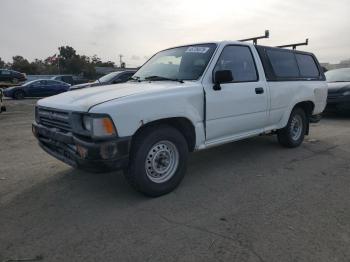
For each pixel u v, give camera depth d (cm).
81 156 362
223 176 491
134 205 392
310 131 835
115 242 312
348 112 1044
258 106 532
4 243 313
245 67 523
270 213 367
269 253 290
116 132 360
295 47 703
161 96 397
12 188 451
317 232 324
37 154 627
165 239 316
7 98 2319
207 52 482
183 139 428
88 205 395
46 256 291
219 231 329
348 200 400
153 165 405
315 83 674
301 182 463
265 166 538
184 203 396
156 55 563
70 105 381
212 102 454
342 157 587
